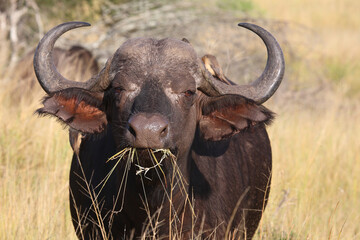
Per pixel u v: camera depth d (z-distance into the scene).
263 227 20.08
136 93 13.07
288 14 116.06
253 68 41.94
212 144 16.42
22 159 24.88
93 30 48.66
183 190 14.65
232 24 44.94
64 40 48.12
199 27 45.22
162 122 11.96
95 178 15.95
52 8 51.19
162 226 14.71
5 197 19.62
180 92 13.18
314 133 31.22
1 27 46.72
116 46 47.06
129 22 48.25
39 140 25.95
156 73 13.12
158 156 13.09
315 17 115.19
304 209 22.39
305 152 28.48
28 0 48.19
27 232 17.61
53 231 18.22
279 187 22.45
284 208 21.70
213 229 15.28
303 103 43.72
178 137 13.20
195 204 15.30
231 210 16.17
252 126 14.70
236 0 54.41
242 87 14.73
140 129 11.82
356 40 86.31
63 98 14.30
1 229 17.70
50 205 19.36
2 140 25.20
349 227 22.69
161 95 12.78
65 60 35.41
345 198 26.31
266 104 35.81
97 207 15.20
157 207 14.18
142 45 13.62
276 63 14.66
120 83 13.22
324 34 89.62
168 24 46.72
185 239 14.83
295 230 20.17
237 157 17.16
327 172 28.28
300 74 47.78
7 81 34.78
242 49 42.22
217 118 14.98
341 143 31.33
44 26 50.84
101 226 15.47
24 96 33.31
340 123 35.97
